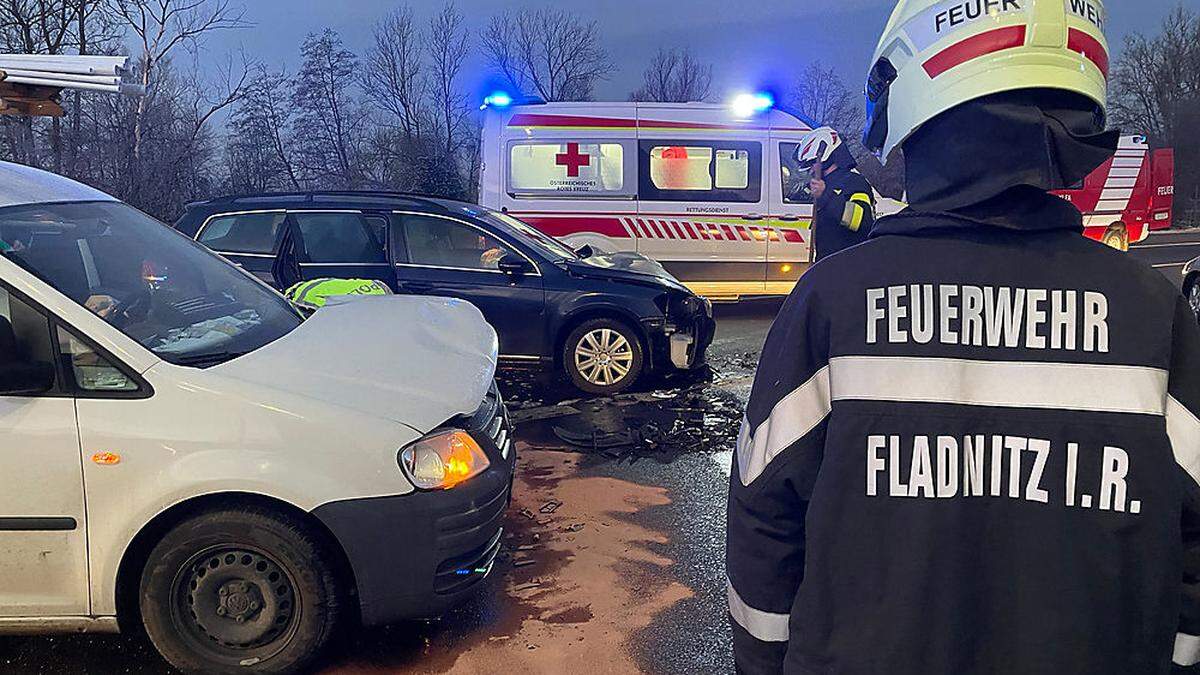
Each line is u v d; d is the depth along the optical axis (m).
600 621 3.17
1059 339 1.11
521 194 10.01
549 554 3.75
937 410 1.12
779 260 10.21
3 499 2.58
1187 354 1.11
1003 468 1.11
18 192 3.14
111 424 2.60
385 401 2.82
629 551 3.78
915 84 1.19
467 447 2.90
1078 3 1.13
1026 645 1.11
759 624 1.30
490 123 10.02
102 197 3.61
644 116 9.98
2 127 15.23
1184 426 1.10
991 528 1.12
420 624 3.14
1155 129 46.72
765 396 1.26
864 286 1.17
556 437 5.48
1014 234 1.15
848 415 1.15
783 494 1.24
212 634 2.74
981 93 1.11
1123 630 1.09
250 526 2.66
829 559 1.16
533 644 3.01
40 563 2.62
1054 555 1.10
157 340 2.83
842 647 1.15
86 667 2.88
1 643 3.02
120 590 2.69
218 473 2.59
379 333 3.34
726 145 10.03
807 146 6.37
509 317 6.38
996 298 1.13
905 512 1.13
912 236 1.20
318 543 2.71
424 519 2.72
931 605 1.12
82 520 2.61
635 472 4.83
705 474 4.79
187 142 18.58
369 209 6.38
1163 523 1.08
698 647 2.99
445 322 3.70
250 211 6.38
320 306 3.85
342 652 2.96
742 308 11.41
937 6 1.18
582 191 10.00
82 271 2.99
